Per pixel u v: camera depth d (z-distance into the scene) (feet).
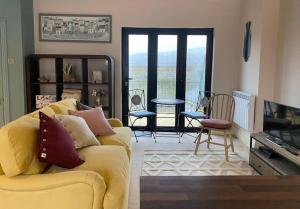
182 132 18.02
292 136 10.09
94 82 16.25
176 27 16.97
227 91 17.34
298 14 11.55
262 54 13.80
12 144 6.07
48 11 16.63
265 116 12.06
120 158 7.75
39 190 6.05
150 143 15.49
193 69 17.79
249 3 15.35
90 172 6.15
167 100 16.24
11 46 15.38
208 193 4.39
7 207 6.15
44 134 6.61
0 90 15.67
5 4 15.11
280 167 9.89
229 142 15.64
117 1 16.67
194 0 16.74
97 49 16.97
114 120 12.37
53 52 16.89
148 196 4.26
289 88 12.31
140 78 17.88
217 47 17.04
